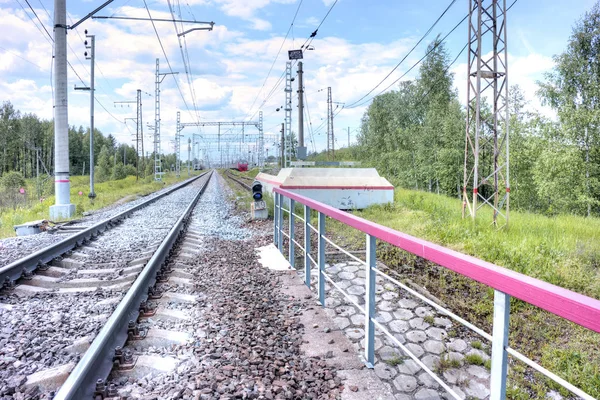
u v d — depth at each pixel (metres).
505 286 1.61
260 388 2.85
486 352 4.54
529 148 22.75
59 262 6.80
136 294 4.54
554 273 6.80
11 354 3.37
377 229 2.89
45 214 14.83
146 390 2.81
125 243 8.84
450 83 36.28
